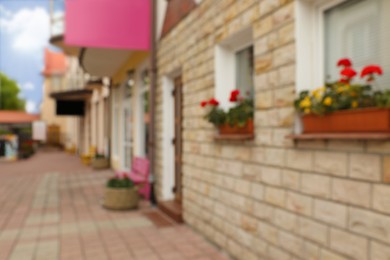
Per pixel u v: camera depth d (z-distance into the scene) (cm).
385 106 202
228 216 395
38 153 2441
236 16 373
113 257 389
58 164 1552
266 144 322
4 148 1819
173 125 632
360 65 254
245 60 410
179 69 571
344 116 231
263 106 326
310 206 267
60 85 3130
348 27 263
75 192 799
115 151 1206
